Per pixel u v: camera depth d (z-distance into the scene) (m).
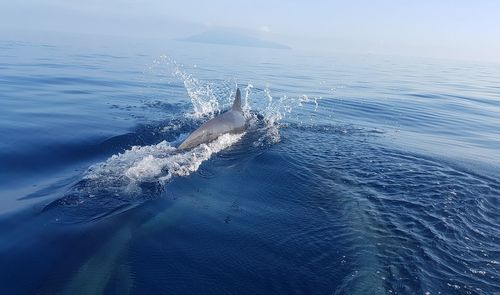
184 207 8.26
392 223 7.94
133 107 17.44
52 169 10.27
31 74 24.41
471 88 34.91
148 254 6.62
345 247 7.02
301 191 9.41
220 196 8.96
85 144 11.98
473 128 18.48
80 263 6.18
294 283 6.05
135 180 9.34
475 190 9.83
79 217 7.61
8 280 5.95
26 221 7.50
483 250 7.24
